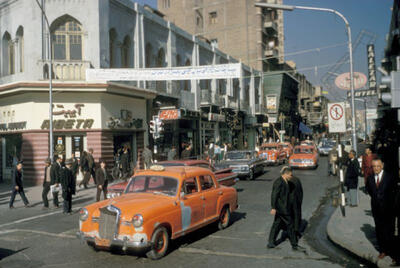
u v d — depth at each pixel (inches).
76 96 748.0
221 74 697.6
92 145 747.4
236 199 371.9
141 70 727.7
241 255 267.4
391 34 904.3
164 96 990.4
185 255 269.9
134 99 866.1
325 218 392.8
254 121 1651.1
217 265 246.4
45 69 748.6
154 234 255.4
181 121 1093.1
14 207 495.8
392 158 698.2
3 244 309.0
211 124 1307.8
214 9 1936.5
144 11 928.3
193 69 710.5
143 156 762.8
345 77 620.1
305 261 252.8
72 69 751.7
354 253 262.1
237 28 1883.6
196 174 318.3
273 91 1913.1
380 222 239.6
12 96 770.8
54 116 737.6
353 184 422.6
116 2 831.1
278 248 284.2
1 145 840.3
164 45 1026.7
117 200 281.0
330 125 417.4
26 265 252.4
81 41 786.8
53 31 774.5
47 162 495.2
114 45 842.2
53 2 765.3
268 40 1998.0
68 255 274.2
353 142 603.8
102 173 500.1
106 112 771.4
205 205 314.3
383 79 238.4
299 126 2472.9
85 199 549.6
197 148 1186.0
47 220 409.1
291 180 282.0
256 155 790.5
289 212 278.1
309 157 920.3
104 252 280.7
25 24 764.6
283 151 1147.3
